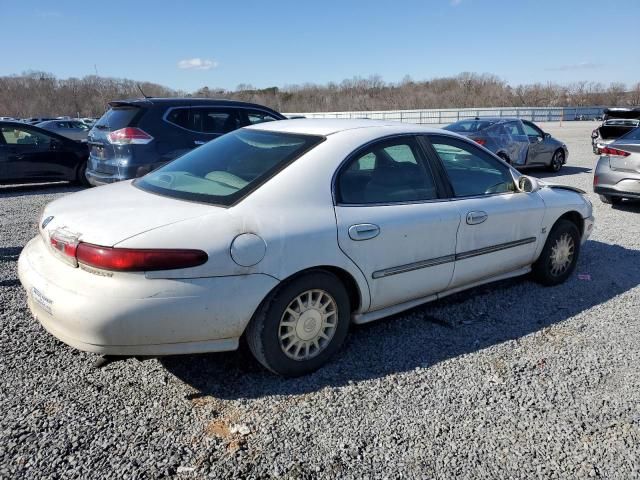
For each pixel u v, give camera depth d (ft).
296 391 9.53
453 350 11.25
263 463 7.65
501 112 162.40
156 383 9.67
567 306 13.83
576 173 43.04
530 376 10.23
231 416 8.74
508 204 13.26
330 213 9.94
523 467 7.72
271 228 9.12
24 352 10.61
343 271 10.16
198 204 9.43
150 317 8.20
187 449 7.89
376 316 11.14
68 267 8.81
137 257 8.07
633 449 8.17
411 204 11.33
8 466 7.39
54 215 9.69
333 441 8.18
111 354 8.46
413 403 9.25
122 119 24.40
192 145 25.14
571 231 15.38
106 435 8.15
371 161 11.02
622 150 25.76
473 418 8.86
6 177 31.42
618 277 16.29
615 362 10.84
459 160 12.80
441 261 11.81
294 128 11.66
